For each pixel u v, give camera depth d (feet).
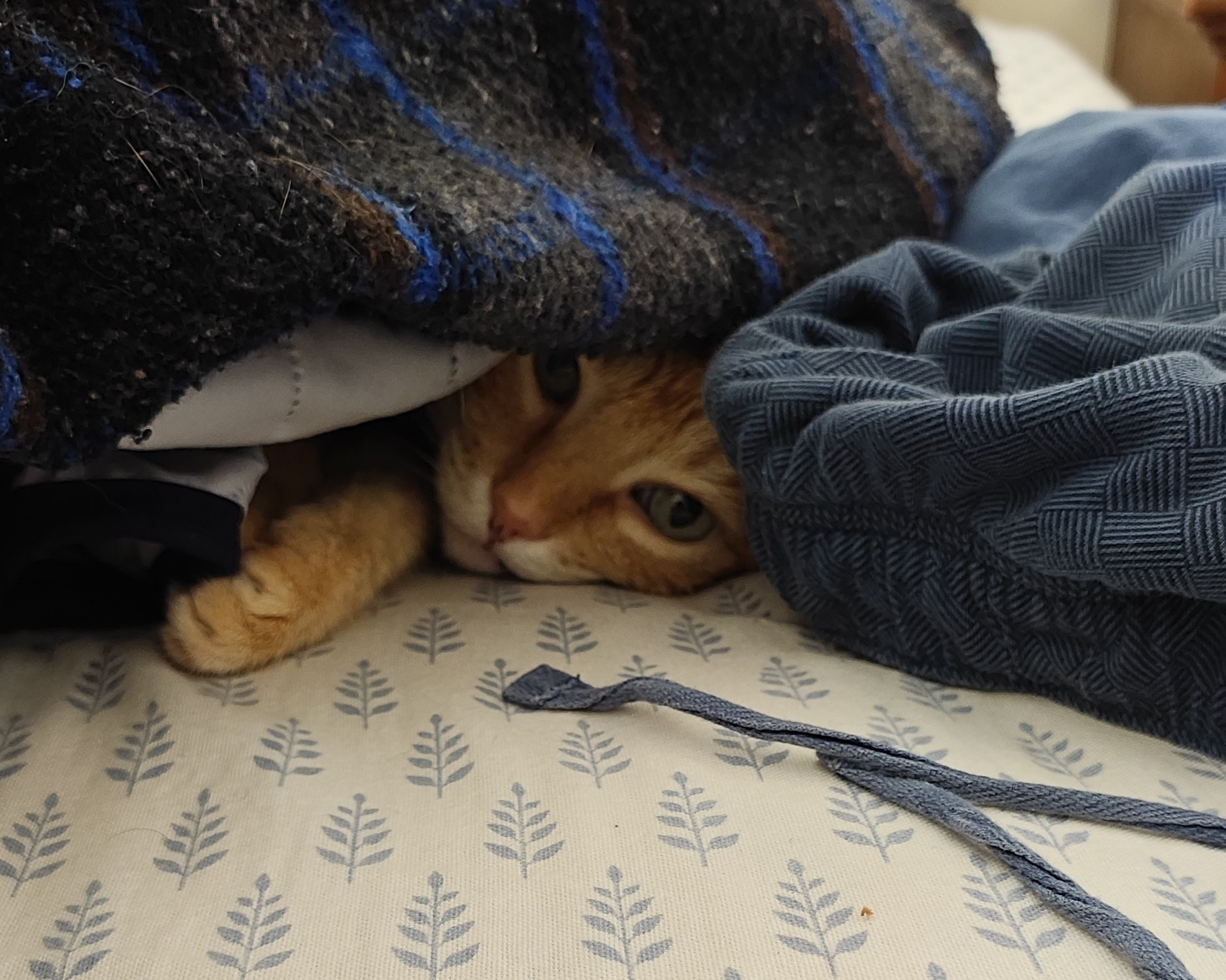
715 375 2.36
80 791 1.69
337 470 2.83
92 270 1.53
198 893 1.49
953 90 3.37
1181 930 1.41
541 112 2.42
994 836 1.54
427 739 1.87
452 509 3.01
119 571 2.24
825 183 2.86
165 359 1.60
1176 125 2.95
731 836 1.59
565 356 2.92
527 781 1.72
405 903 1.47
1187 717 1.83
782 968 1.36
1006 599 1.97
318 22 1.99
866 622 2.23
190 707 1.92
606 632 2.31
